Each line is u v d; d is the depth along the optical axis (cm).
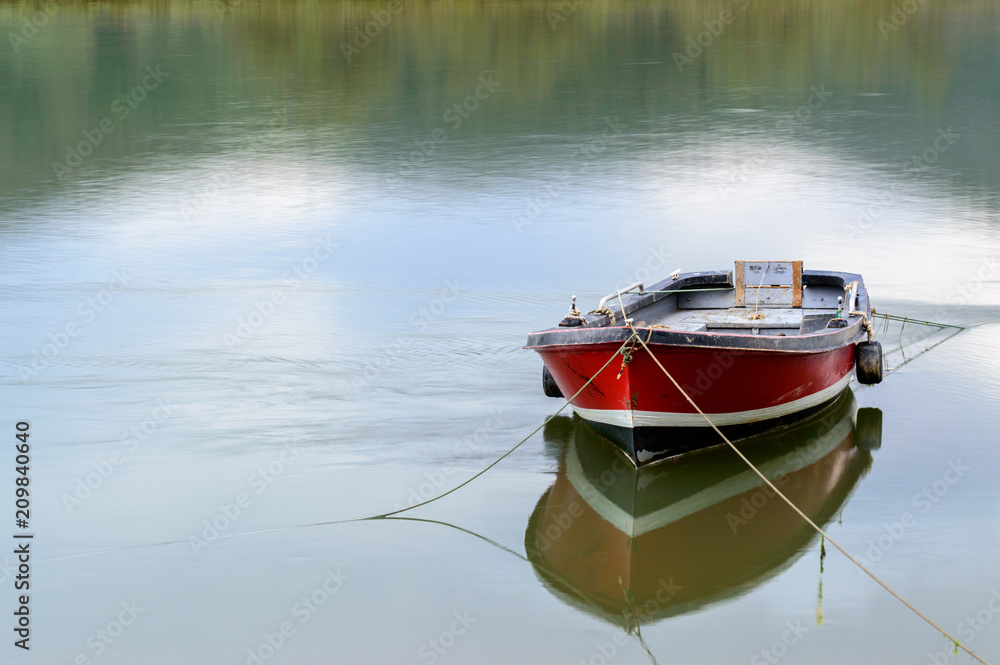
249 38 5000
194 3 5991
